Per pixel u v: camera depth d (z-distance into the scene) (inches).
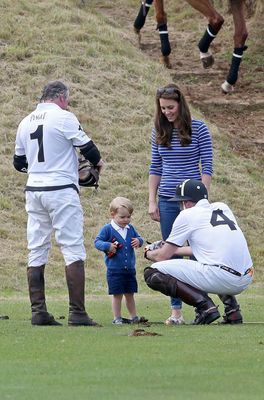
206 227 1280.8
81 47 2856.8
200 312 1290.6
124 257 1333.7
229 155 2559.1
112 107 2628.0
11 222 2183.8
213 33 2593.5
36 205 1243.8
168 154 1355.8
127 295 1344.7
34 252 1262.3
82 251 1248.2
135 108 2642.7
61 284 1929.1
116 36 3004.4
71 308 1256.8
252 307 1560.0
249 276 1286.9
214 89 2869.1
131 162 2450.8
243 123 2733.8
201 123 1363.2
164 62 2920.8
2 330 1197.1
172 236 1290.6
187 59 3038.9
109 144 2493.8
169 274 1283.2
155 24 3289.9
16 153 1284.4
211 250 1274.6
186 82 2893.7
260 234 2269.9
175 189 1347.2
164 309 1528.1
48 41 2859.3
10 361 979.9
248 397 815.7
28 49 2800.2
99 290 1878.7
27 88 2642.7
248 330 1205.1
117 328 1229.7
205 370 928.3
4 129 2482.8
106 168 2409.0
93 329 1209.4
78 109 2583.7
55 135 1227.9
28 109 2568.9
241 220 2301.9
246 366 950.4
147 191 2352.4
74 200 1233.4
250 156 2591.0
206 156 1355.8
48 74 2711.6
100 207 2273.6
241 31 2701.8
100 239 1339.8
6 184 2309.3
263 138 2674.7
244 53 3061.0
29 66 2721.5
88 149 1230.3
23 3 3046.3
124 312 1483.8
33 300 1263.5
